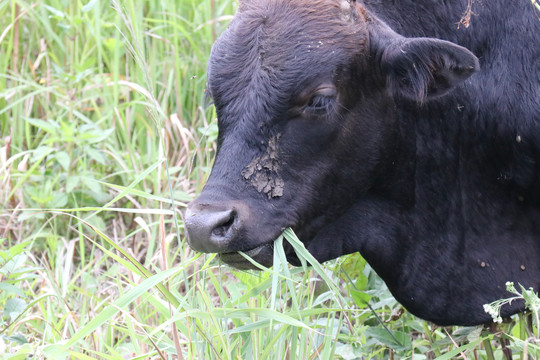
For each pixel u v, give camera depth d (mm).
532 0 9883
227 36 9414
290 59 9109
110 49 16531
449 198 10570
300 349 9422
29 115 16328
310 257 9102
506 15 10258
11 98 16672
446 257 10695
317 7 9352
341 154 9578
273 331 9914
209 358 9398
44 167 15102
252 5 9461
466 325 10867
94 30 16812
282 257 9062
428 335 11312
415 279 10742
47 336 11047
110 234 14859
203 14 17328
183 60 16984
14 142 16125
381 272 10820
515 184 10523
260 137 9109
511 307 10648
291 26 9227
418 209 10539
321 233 10172
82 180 14844
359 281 11492
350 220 10344
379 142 9828
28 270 11367
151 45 17312
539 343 10172
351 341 10570
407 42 9375
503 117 10281
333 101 9289
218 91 9258
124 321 11438
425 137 10344
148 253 11023
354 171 9766
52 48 17344
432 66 9367
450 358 10648
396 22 10281
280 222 9195
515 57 10250
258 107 9086
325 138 9359
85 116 16656
